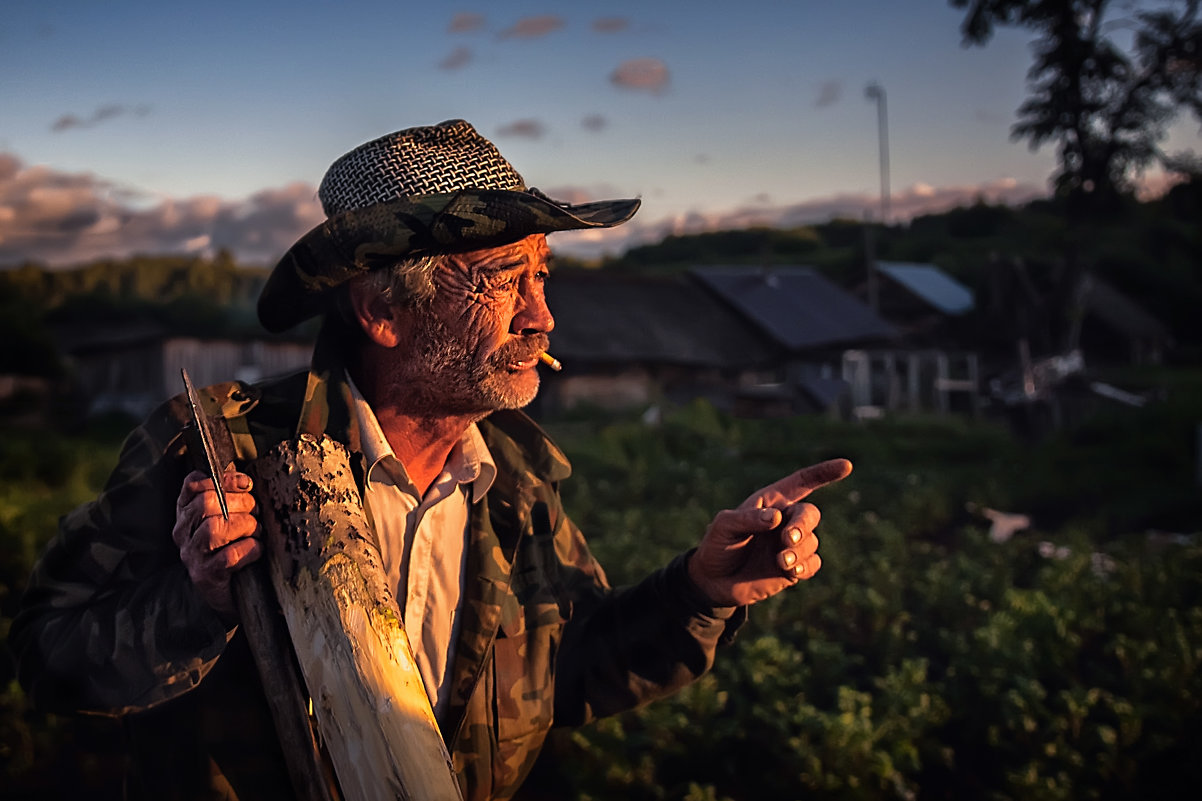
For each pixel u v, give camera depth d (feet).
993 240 309.01
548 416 85.30
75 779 12.27
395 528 4.19
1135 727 12.57
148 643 3.53
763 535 4.34
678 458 44.04
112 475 3.91
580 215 4.30
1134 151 97.14
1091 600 18.47
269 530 3.41
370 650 3.10
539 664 4.45
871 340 118.01
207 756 3.92
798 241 370.12
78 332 158.81
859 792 11.31
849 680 14.79
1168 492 41.86
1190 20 93.56
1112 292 179.32
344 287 4.16
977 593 19.10
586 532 27.27
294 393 4.20
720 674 14.24
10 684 12.92
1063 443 64.85
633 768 11.92
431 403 4.14
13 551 21.85
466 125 4.24
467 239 3.85
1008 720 12.66
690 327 105.09
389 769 2.94
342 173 4.11
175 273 346.74
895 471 44.39
